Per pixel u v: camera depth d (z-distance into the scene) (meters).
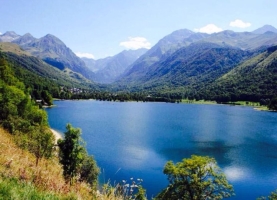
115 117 171.88
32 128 44.69
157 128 132.12
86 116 172.00
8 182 7.32
